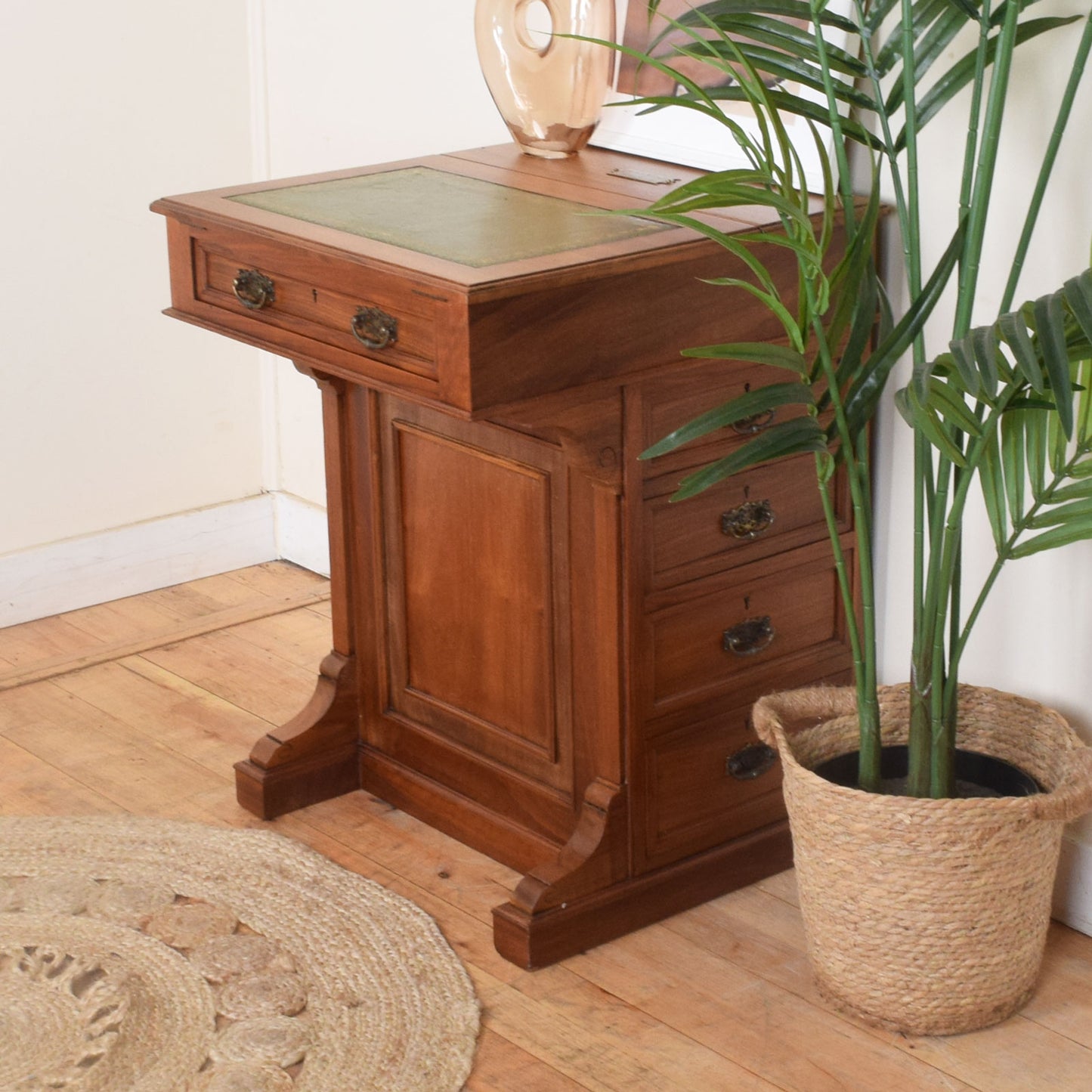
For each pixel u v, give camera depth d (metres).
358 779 2.62
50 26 3.03
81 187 3.15
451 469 2.30
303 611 3.34
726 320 2.04
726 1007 2.06
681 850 2.27
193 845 2.44
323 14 3.08
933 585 1.91
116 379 3.29
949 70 1.93
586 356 1.91
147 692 2.98
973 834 1.85
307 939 2.20
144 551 3.41
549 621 2.22
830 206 1.77
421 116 2.95
